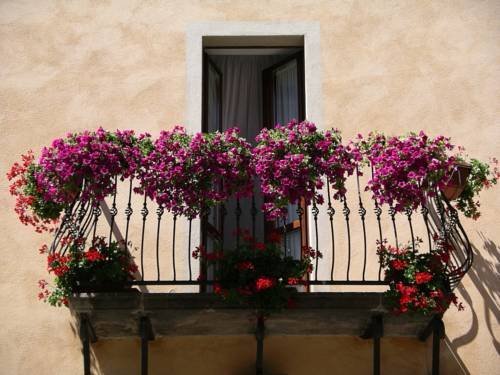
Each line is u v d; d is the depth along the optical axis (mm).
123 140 7293
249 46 8703
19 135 8156
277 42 8648
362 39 8516
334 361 7438
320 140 7293
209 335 7406
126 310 6961
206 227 8078
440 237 7426
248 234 7176
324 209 7961
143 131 8195
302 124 7328
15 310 7594
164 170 7164
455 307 7672
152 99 8297
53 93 8297
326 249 7844
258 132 9016
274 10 8586
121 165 7195
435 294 6949
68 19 8539
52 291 7617
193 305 6953
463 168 7504
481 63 8469
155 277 7742
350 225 7910
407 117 8273
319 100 8297
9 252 7777
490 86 8398
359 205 7758
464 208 7809
